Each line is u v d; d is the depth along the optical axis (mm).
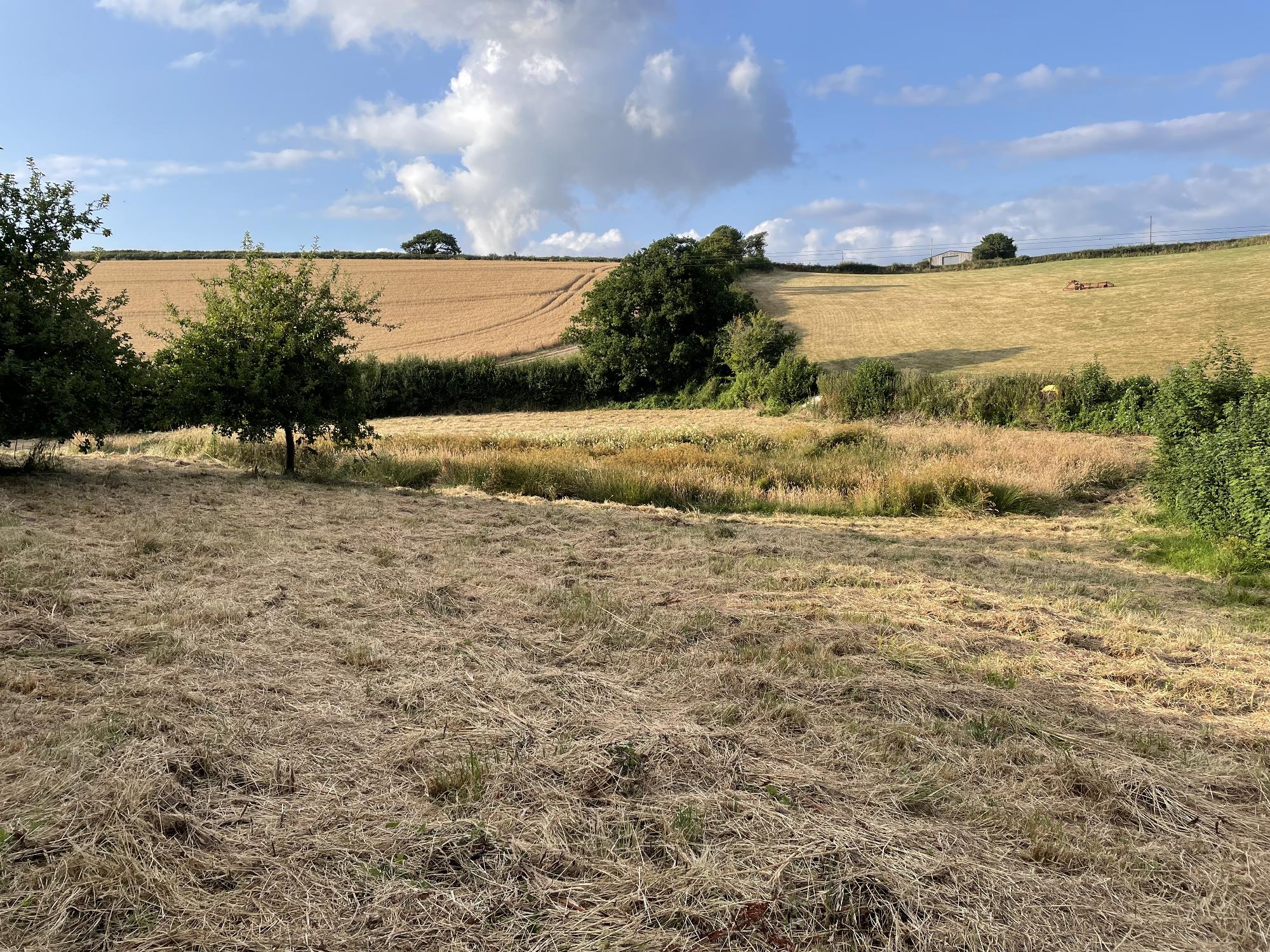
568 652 4480
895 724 3680
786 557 7488
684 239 35094
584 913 2330
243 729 3307
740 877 2480
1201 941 2371
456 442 17016
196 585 5258
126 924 2201
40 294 9164
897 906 2406
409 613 5031
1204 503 9680
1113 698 4270
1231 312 34812
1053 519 11883
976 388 22000
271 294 11539
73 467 10789
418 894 2371
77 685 3559
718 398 31250
